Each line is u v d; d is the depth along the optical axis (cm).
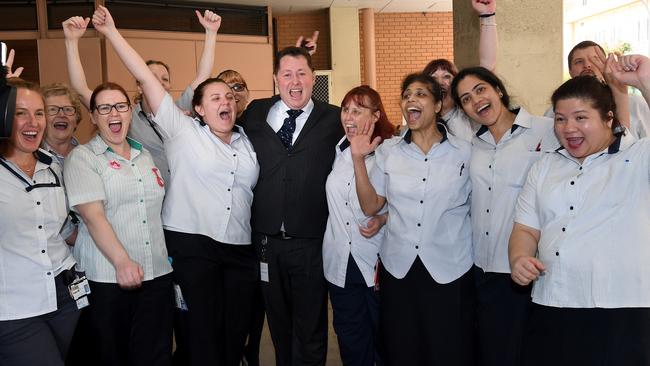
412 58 1130
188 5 923
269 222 305
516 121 248
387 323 269
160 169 337
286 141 310
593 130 195
